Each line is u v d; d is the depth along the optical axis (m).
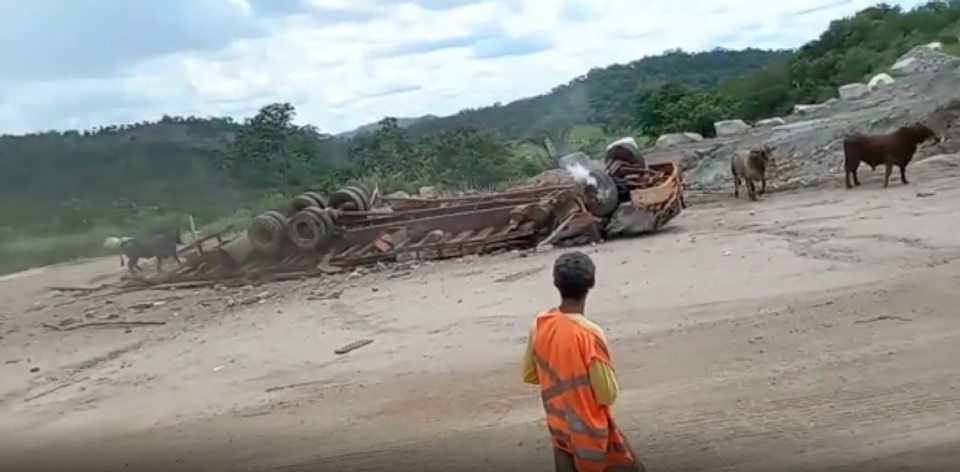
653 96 49.09
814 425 7.17
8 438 10.28
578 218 18.88
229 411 10.20
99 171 31.55
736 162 23.62
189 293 19.38
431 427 8.45
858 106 34.25
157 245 21.33
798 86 50.56
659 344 10.23
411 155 35.47
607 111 49.88
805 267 13.52
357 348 12.29
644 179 19.98
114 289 20.95
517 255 18.50
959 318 9.69
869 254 13.76
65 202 30.23
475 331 12.24
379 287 16.84
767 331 10.16
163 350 13.96
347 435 8.58
